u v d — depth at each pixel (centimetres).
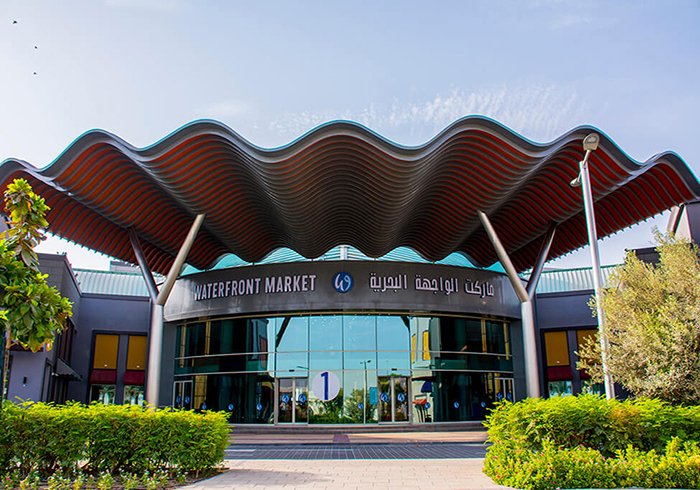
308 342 2702
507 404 1242
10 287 1041
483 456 1684
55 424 1150
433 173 2317
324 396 2638
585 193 1728
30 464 1124
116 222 2567
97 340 3581
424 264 2791
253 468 1394
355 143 2053
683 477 977
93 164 2144
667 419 1125
